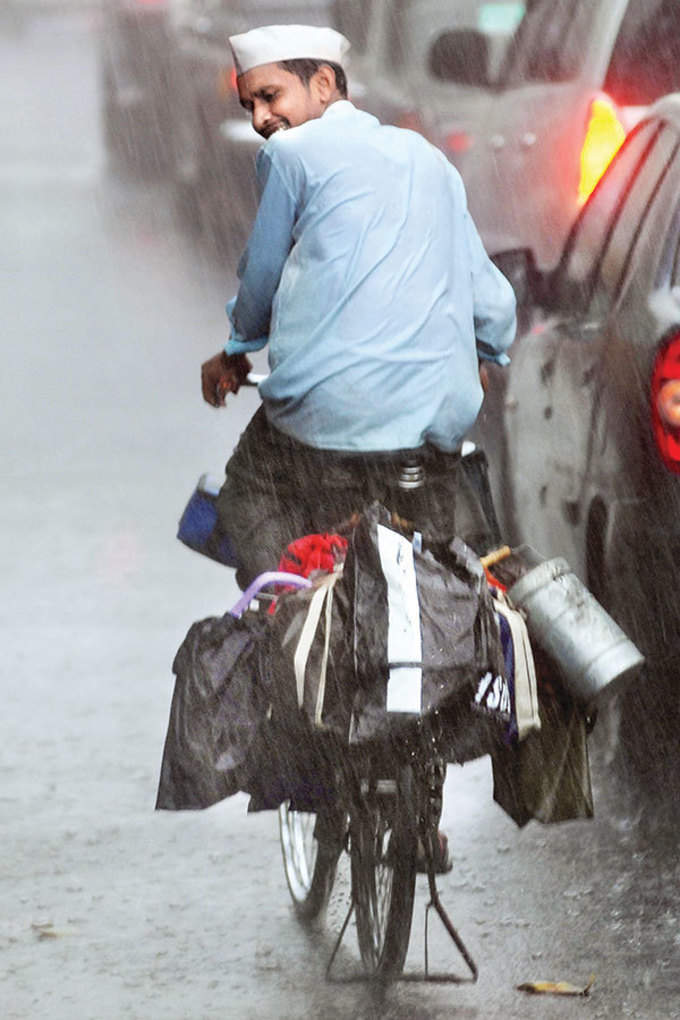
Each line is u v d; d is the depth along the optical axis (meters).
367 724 14.05
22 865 19.27
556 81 37.91
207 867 19.23
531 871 18.88
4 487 35.72
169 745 15.05
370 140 15.61
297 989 16.31
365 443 15.38
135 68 76.69
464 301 15.73
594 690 15.12
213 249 63.16
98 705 24.12
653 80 36.22
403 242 15.40
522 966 16.66
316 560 15.30
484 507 16.86
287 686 14.60
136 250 63.31
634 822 20.03
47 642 26.69
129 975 16.67
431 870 15.32
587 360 22.33
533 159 37.75
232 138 58.97
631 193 23.25
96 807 20.88
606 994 16.08
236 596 28.97
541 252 37.56
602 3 36.56
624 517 20.62
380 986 15.91
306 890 17.78
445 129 41.09
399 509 15.65
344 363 15.27
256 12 59.84
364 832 15.45
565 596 15.36
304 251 15.44
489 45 43.56
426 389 15.38
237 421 40.97
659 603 20.44
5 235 66.69
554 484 23.39
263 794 15.40
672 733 21.52
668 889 18.36
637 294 21.42
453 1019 15.66
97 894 18.53
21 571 30.31
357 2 47.66
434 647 14.11
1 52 135.50
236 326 16.22
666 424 20.16
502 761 15.50
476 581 14.45
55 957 17.08
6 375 45.75
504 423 25.80
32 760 22.30
